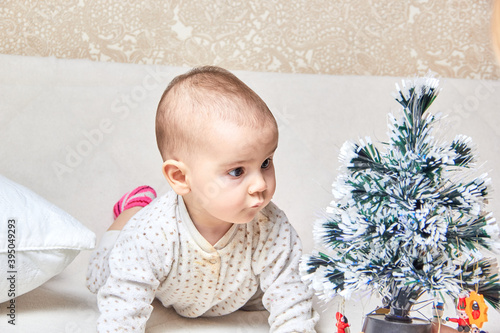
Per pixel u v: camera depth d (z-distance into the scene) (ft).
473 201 2.71
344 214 2.81
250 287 3.56
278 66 6.35
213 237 3.42
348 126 5.52
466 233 2.72
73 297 3.78
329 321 3.59
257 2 6.23
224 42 6.24
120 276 3.32
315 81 5.79
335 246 2.86
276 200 4.98
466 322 2.85
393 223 2.73
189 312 3.71
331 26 6.35
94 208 4.85
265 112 3.22
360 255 2.82
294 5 6.27
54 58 5.59
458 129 5.58
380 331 2.84
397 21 6.42
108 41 6.11
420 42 6.47
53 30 6.04
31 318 3.41
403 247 2.76
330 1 6.31
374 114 5.62
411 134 2.82
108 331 3.21
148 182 5.10
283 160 5.25
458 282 2.71
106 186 5.00
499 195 4.90
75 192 4.93
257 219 3.46
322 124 5.50
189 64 6.23
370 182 2.77
